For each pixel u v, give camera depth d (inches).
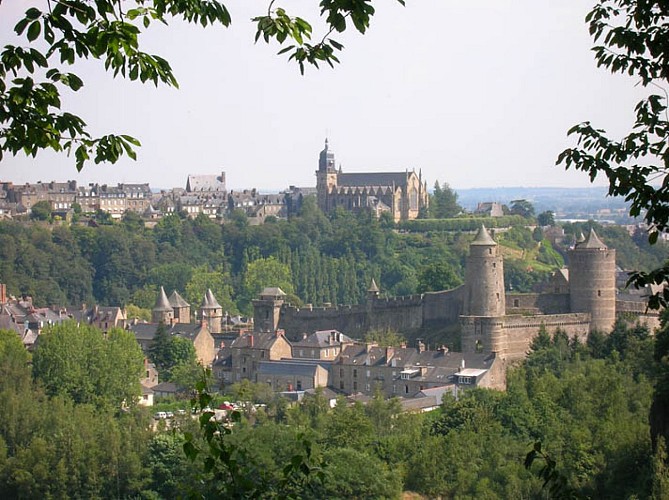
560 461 5821.9
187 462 6048.2
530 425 6579.7
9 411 6943.9
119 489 6205.7
